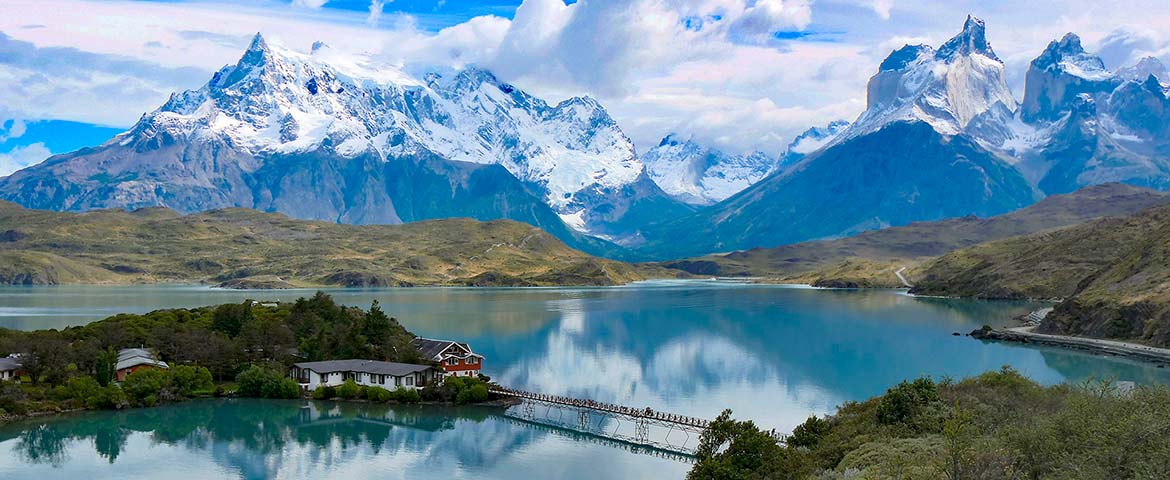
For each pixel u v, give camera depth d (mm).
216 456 137375
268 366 187250
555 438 147625
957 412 96812
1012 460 79000
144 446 142500
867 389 186375
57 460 134750
